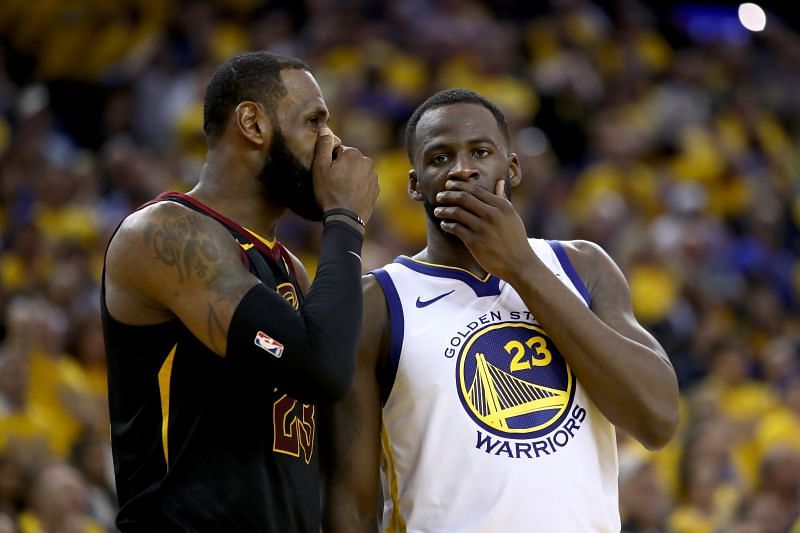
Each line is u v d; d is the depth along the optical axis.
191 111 31.98
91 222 27.45
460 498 9.64
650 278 29.25
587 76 36.72
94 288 24.33
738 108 38.78
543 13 40.09
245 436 9.46
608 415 9.83
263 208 10.24
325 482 10.09
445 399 9.80
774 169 37.88
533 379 9.91
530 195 30.22
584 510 9.70
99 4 36.94
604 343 9.62
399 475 9.98
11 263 24.94
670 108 37.31
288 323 9.16
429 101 10.48
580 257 10.70
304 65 10.45
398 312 10.13
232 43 35.62
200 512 9.25
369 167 10.16
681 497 22.12
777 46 43.44
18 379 19.33
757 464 24.34
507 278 9.78
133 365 9.62
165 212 9.61
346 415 10.05
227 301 9.23
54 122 32.06
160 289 9.39
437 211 9.95
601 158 34.06
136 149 30.34
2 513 16.80
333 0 36.03
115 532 18.41
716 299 29.94
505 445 9.70
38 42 37.12
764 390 26.28
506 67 36.41
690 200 33.38
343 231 9.77
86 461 18.81
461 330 10.02
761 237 33.91
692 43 43.12
